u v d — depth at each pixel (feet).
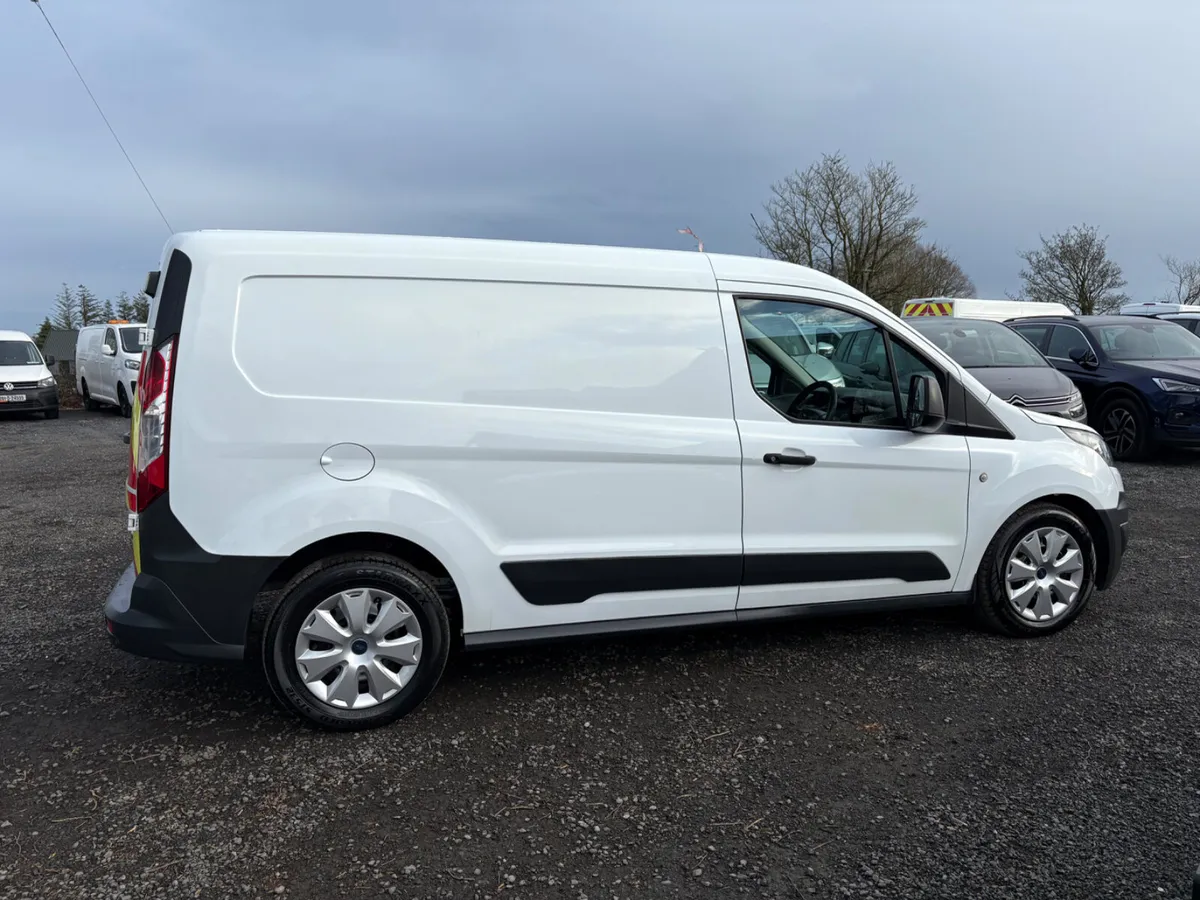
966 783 9.39
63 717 10.94
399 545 10.75
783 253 118.42
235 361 9.87
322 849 8.20
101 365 58.08
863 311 12.55
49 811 8.82
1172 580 16.79
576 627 11.45
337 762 9.83
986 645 13.35
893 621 14.43
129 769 9.66
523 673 12.31
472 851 8.20
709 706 11.25
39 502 26.04
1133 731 10.52
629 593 11.55
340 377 10.19
